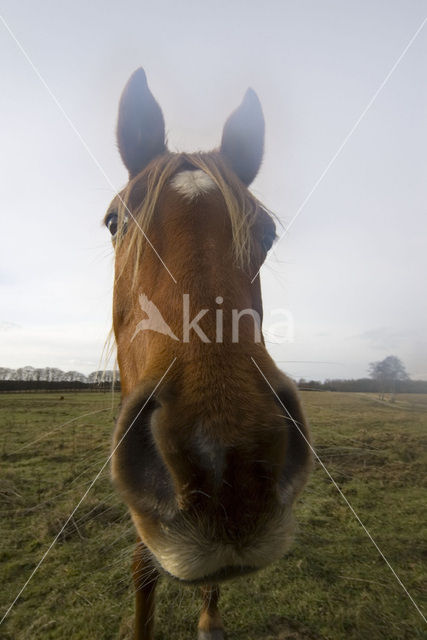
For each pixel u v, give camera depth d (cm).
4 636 246
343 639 247
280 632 251
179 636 249
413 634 253
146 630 210
